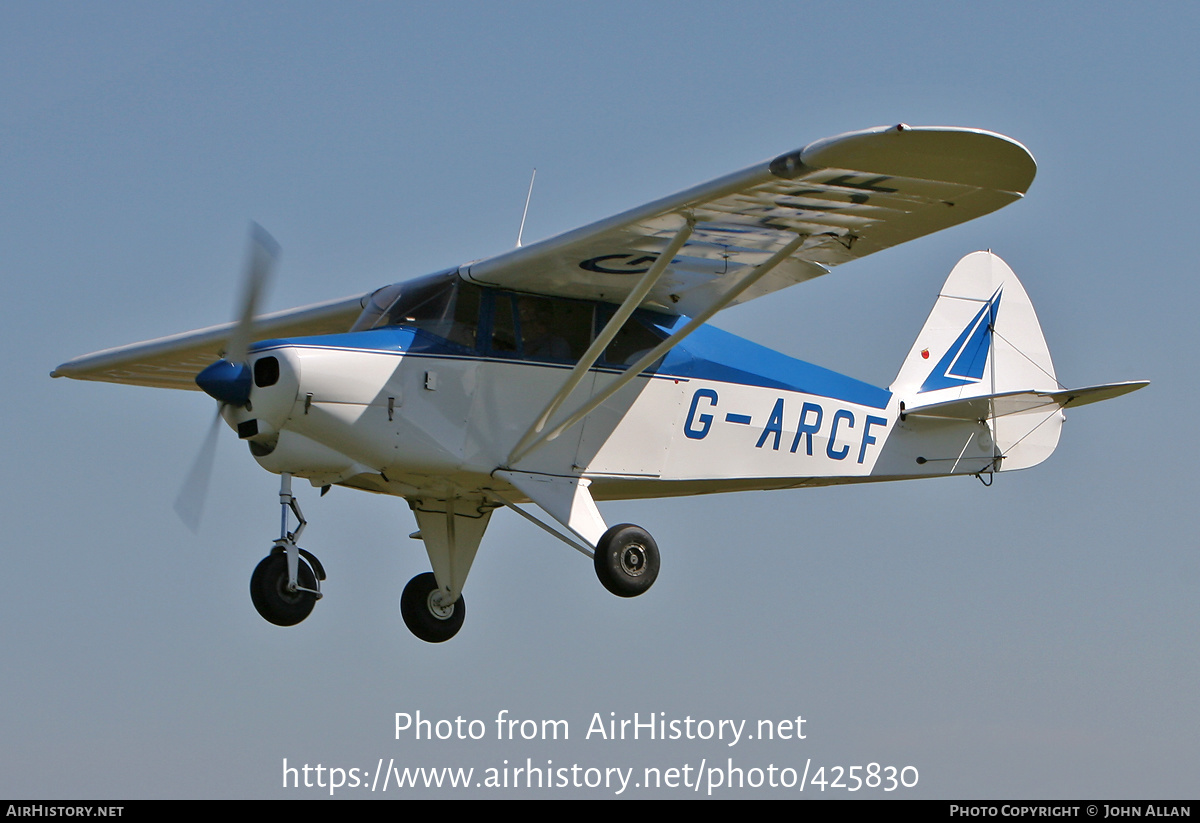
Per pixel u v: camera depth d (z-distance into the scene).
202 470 23.91
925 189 20.88
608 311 26.58
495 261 24.70
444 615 28.91
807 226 22.73
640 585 25.80
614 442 26.38
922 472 30.81
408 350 24.56
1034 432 32.31
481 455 25.02
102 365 32.28
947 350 32.56
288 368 23.52
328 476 24.86
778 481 28.61
